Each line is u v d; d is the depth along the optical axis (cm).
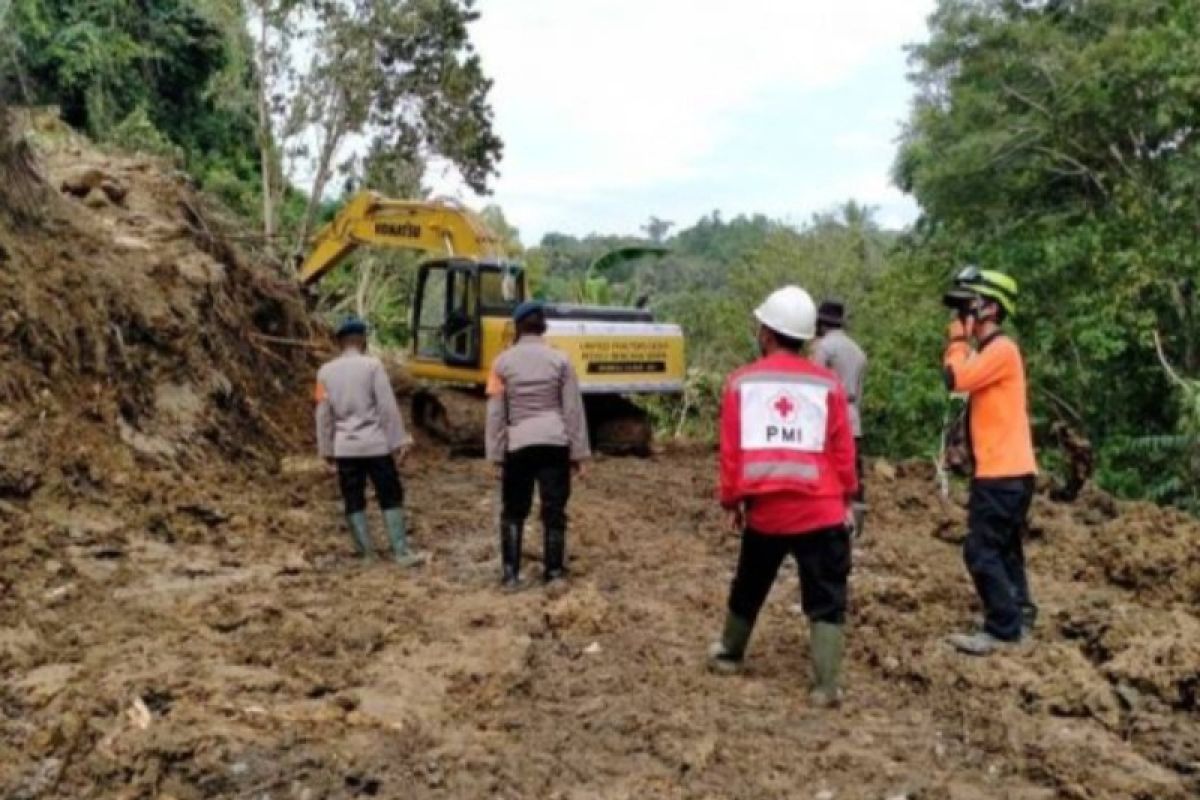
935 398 2381
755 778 483
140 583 766
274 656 622
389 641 657
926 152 2944
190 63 2825
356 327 877
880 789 474
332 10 2970
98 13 2500
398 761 495
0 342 934
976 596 764
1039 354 2323
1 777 478
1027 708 561
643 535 990
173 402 1089
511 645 648
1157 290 2209
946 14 2858
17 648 623
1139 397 2350
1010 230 2658
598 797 464
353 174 3092
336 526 985
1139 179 2441
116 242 1173
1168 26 2403
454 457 1371
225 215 1595
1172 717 551
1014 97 2711
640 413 1512
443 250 1476
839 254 4391
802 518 561
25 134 1170
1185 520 1009
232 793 468
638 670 618
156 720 527
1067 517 1059
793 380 565
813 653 570
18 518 817
